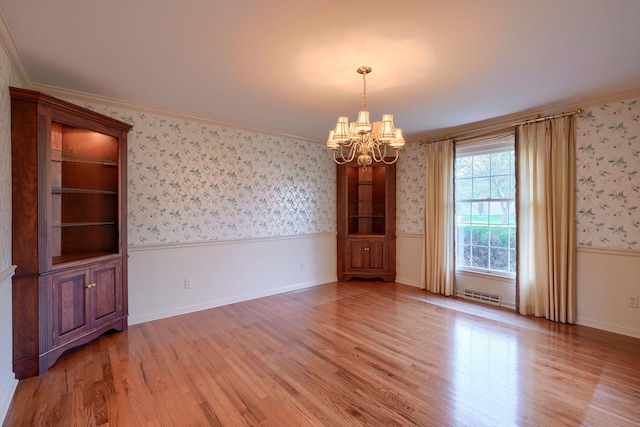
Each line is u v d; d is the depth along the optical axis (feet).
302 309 13.00
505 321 11.64
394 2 5.78
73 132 10.12
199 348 9.40
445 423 6.16
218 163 13.48
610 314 10.71
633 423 6.13
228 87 9.71
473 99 10.76
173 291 12.30
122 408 6.61
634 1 5.68
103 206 10.66
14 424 6.13
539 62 8.09
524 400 6.88
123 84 9.46
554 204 11.60
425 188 16.22
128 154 11.30
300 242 16.46
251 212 14.51
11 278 7.48
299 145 16.34
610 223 10.68
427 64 8.21
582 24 6.43
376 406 6.69
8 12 5.99
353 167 18.43
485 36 6.89
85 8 5.90
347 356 8.89
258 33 6.81
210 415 6.41
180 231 12.47
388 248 17.63
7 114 7.25
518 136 12.64
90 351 9.17
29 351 7.73
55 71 8.55
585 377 7.79
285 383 7.55
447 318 11.94
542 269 11.99
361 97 10.55
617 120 10.48
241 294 14.15
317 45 7.29
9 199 7.36
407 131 15.20
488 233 14.10
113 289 10.22
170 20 6.32
